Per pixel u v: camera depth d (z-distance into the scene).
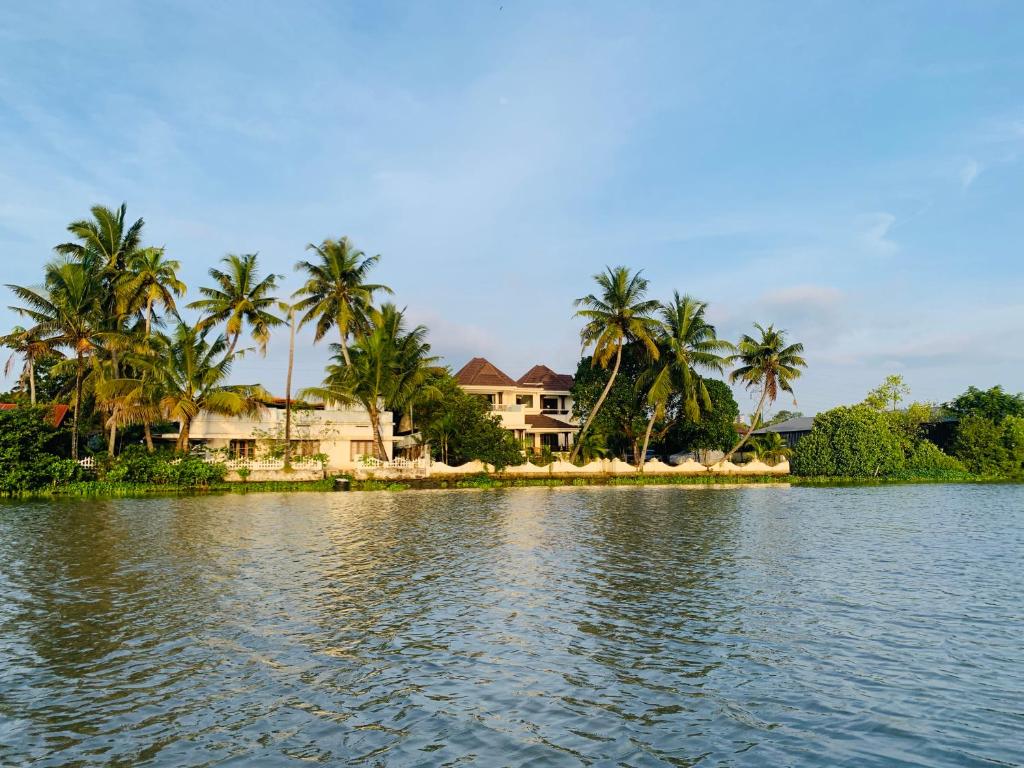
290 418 54.69
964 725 9.02
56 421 50.03
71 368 53.00
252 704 9.66
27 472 43.19
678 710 9.51
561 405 88.75
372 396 53.12
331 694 10.03
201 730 8.83
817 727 8.98
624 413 67.62
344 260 55.97
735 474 62.00
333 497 44.28
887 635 12.88
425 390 54.44
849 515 33.72
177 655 11.69
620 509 36.56
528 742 8.54
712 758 8.16
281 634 12.91
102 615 14.14
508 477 56.62
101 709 9.47
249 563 20.00
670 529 27.98
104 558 20.70
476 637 12.75
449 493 48.50
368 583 17.31
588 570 19.09
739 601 15.48
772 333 64.31
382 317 55.72
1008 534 26.62
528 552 22.06
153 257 49.31
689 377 60.03
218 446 54.41
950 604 15.21
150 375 47.78
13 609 14.59
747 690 10.21
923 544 23.92
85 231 46.56
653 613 14.45
